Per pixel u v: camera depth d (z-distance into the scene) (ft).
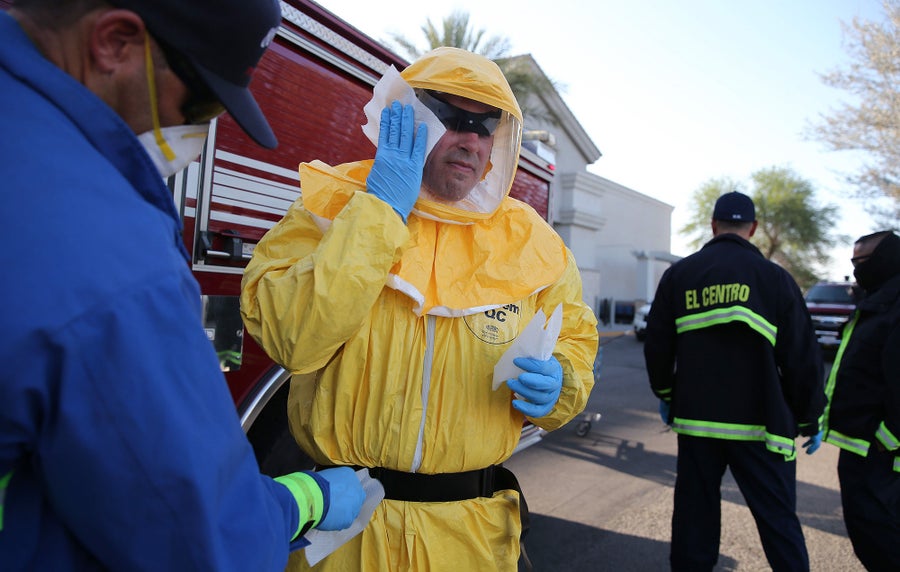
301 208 4.28
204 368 2.21
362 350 4.04
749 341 7.82
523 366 4.02
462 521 4.22
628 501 12.57
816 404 7.75
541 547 10.21
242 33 2.44
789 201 93.20
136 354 1.94
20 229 1.85
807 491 13.74
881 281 8.82
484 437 4.30
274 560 2.42
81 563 2.14
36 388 1.81
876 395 7.93
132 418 1.92
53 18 2.26
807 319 7.71
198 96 2.53
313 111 7.55
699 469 8.09
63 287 1.84
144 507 1.98
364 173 4.61
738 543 10.57
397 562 4.12
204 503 2.07
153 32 2.29
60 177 1.98
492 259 4.44
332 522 3.30
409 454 4.10
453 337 4.23
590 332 5.07
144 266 2.04
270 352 3.76
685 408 8.16
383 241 3.62
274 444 7.31
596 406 22.47
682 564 8.05
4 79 2.15
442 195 4.56
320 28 7.50
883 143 54.60
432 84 4.26
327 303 3.48
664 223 90.22
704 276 8.13
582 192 57.11
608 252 74.49
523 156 13.03
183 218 6.15
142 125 2.50
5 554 2.02
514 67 50.96
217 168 6.47
